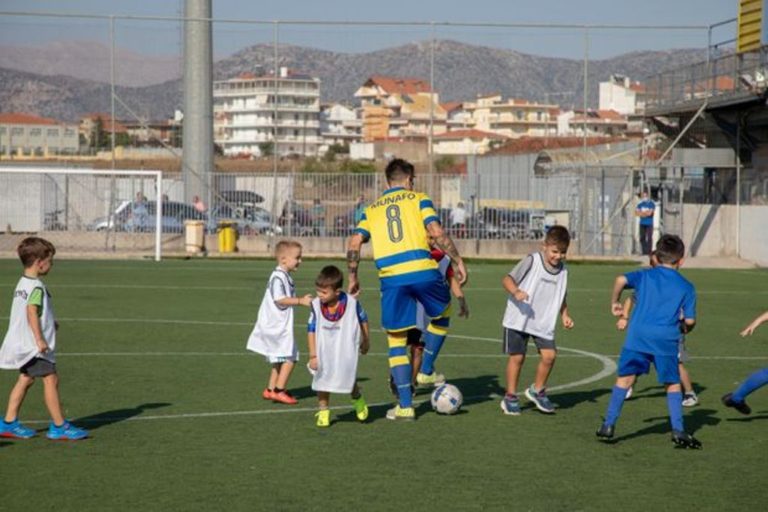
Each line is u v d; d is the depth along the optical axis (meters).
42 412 10.98
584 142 38.41
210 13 38.84
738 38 36.56
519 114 73.44
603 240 36.69
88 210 36.59
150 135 39.31
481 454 9.38
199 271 29.56
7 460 8.97
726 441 10.01
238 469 8.76
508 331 10.91
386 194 11.05
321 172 37.91
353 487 8.25
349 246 11.07
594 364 14.65
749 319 20.14
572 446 9.73
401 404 10.78
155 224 36.31
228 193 37.12
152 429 10.23
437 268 10.94
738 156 36.59
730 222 36.22
